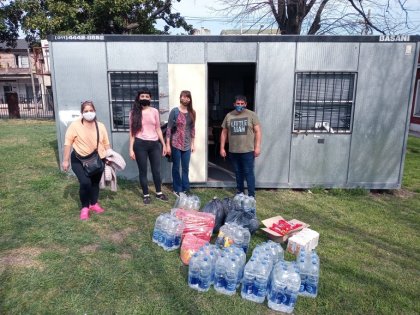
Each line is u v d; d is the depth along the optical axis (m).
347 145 6.14
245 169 5.29
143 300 2.94
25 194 5.45
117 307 2.84
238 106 5.11
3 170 6.86
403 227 4.78
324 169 6.21
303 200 5.76
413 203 5.84
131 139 5.05
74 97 6.03
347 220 4.96
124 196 5.53
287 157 6.14
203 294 3.04
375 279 3.41
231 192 6.05
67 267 3.37
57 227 4.27
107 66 5.89
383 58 5.87
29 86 35.12
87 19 14.98
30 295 2.95
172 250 3.78
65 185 5.90
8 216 4.59
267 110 5.97
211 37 5.74
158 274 3.32
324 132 6.08
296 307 2.93
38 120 18.09
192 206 4.56
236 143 5.21
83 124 4.34
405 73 5.93
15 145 9.66
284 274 2.86
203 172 6.21
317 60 5.84
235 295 3.04
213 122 9.53
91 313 2.76
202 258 3.07
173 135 5.35
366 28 12.95
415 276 3.52
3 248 3.71
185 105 5.22
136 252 3.72
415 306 3.01
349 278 3.41
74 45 5.82
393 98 6.01
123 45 5.82
